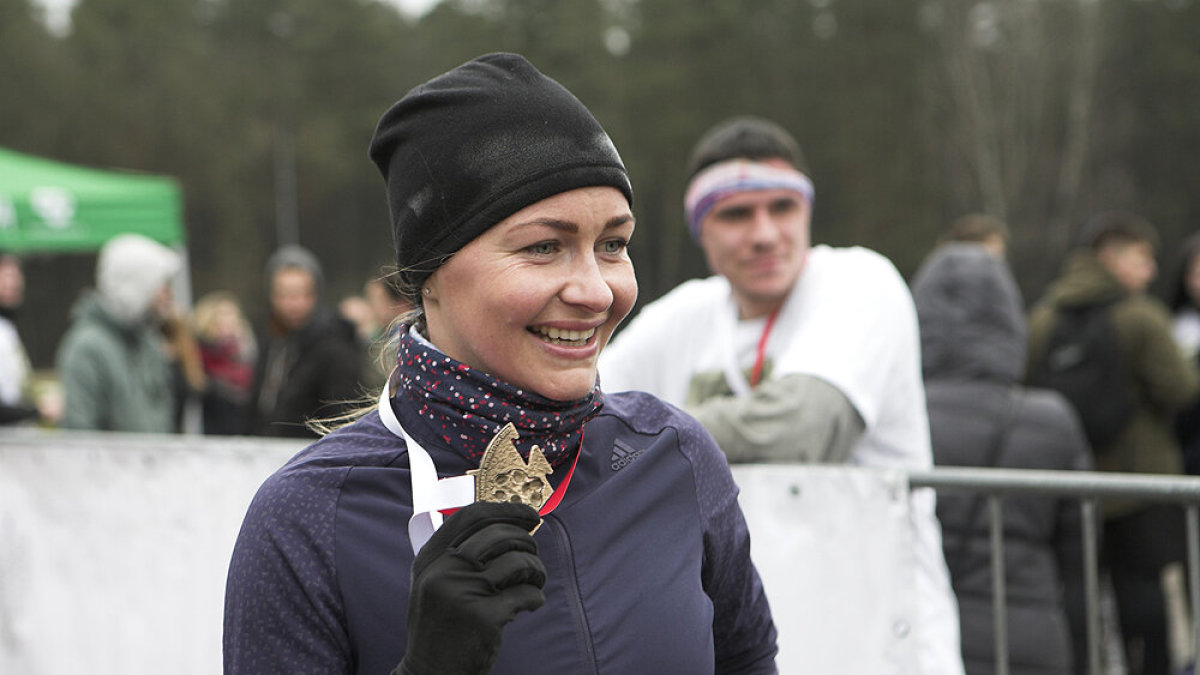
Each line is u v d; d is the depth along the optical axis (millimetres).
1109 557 3955
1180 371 3951
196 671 2869
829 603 2076
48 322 36562
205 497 2844
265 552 1067
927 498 2084
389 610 1053
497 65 1113
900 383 2125
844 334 2053
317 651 1057
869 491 2025
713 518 1221
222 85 43562
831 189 37844
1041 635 2729
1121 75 33188
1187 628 4324
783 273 2143
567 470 1141
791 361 2066
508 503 1008
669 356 2307
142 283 4648
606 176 1080
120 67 41438
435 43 45594
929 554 2084
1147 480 1893
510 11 43156
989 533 2766
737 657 1333
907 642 2016
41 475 3043
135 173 40531
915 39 36781
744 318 2246
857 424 2062
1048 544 2836
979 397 2973
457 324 1103
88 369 4551
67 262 36719
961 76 32062
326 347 4414
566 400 1105
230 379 6234
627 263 1140
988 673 2740
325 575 1062
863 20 38562
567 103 1096
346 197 45000
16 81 39125
